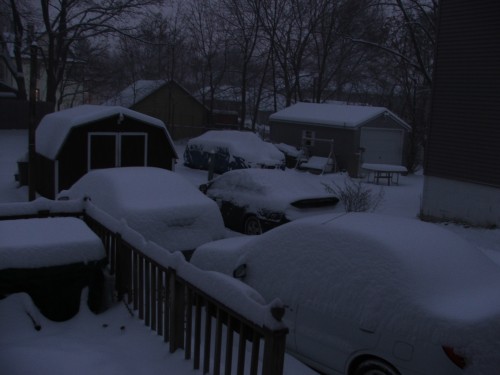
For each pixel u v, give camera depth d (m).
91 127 15.04
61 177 14.72
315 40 39.00
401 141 27.03
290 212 10.57
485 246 11.64
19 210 6.84
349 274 4.77
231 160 21.09
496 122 12.95
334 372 4.76
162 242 8.39
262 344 5.17
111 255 6.21
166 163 16.55
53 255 5.30
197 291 4.31
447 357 3.99
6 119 35.94
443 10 13.96
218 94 46.31
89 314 5.47
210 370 4.36
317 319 4.89
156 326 5.18
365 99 47.22
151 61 46.41
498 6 12.72
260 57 40.41
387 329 4.34
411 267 4.53
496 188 13.03
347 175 25.17
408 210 15.73
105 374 4.23
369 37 38.28
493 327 4.13
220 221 9.09
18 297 5.17
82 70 41.47
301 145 27.81
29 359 4.35
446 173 14.15
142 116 15.78
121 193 8.68
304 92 46.81
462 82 13.64
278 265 5.42
